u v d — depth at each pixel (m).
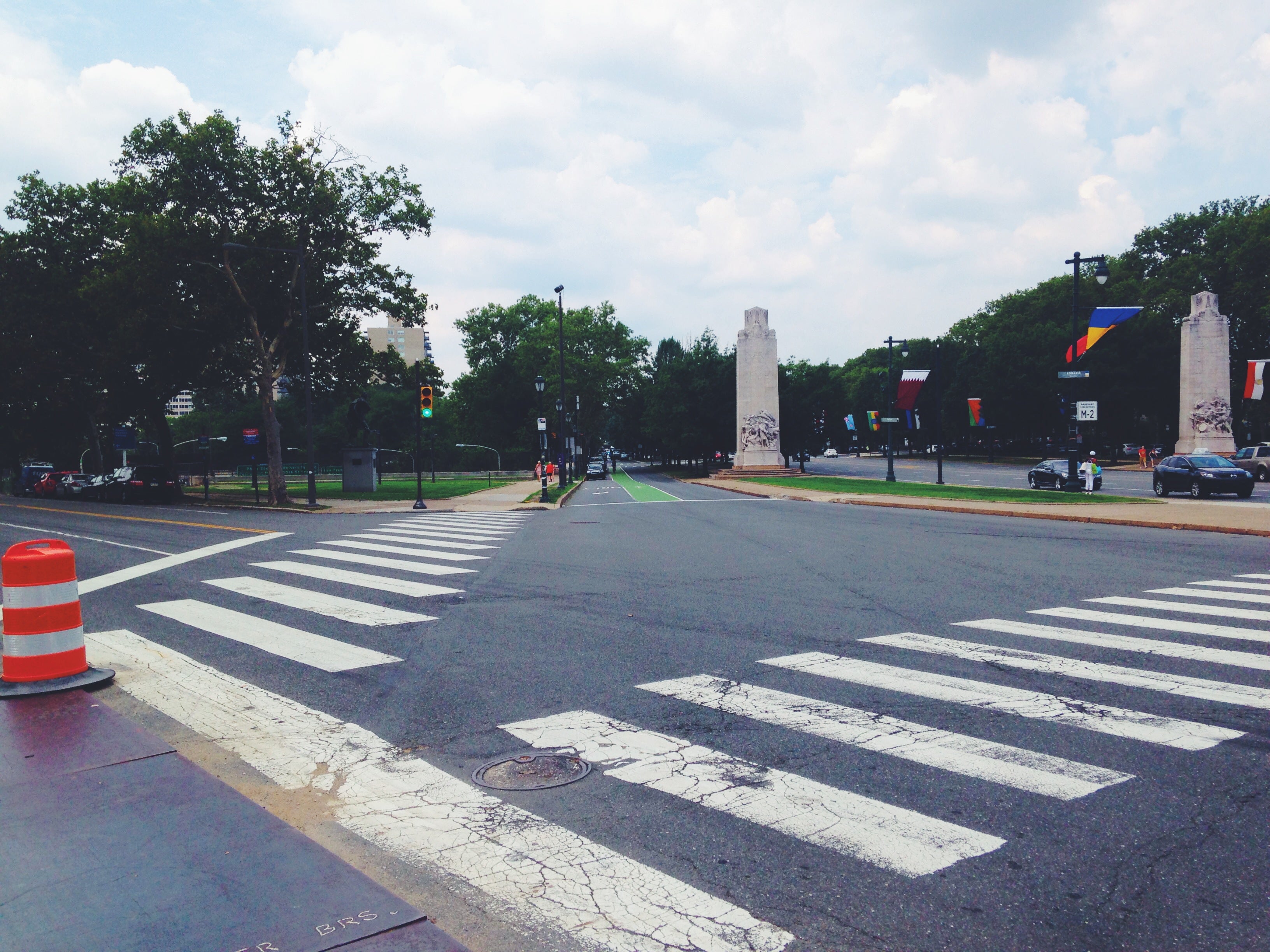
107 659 7.32
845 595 9.88
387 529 20.58
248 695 6.21
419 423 31.73
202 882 3.23
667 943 2.94
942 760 4.65
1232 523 18.44
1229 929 2.98
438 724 5.51
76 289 40.34
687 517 23.02
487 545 16.16
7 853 3.47
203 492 50.19
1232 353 73.62
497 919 3.13
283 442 112.50
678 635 7.87
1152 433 83.50
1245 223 69.69
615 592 10.37
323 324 38.06
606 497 38.44
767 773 4.52
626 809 4.11
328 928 2.92
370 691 6.27
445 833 3.88
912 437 110.00
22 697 5.87
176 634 8.35
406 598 10.19
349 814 4.11
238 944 2.82
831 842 3.71
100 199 42.81
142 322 33.22
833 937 2.97
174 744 5.16
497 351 102.44
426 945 2.83
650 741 5.07
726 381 78.00
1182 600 9.39
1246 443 74.06
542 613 9.08
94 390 48.16
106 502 39.09
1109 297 76.75
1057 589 10.20
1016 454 97.12
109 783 4.23
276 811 4.15
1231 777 4.34
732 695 5.96
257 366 37.06
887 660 6.85
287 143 34.19
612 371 99.31
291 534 19.56
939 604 9.25
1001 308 97.19
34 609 6.27
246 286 33.69
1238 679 6.16
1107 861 3.49
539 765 4.73
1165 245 82.31
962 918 3.07
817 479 49.44
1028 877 3.37
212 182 32.62
